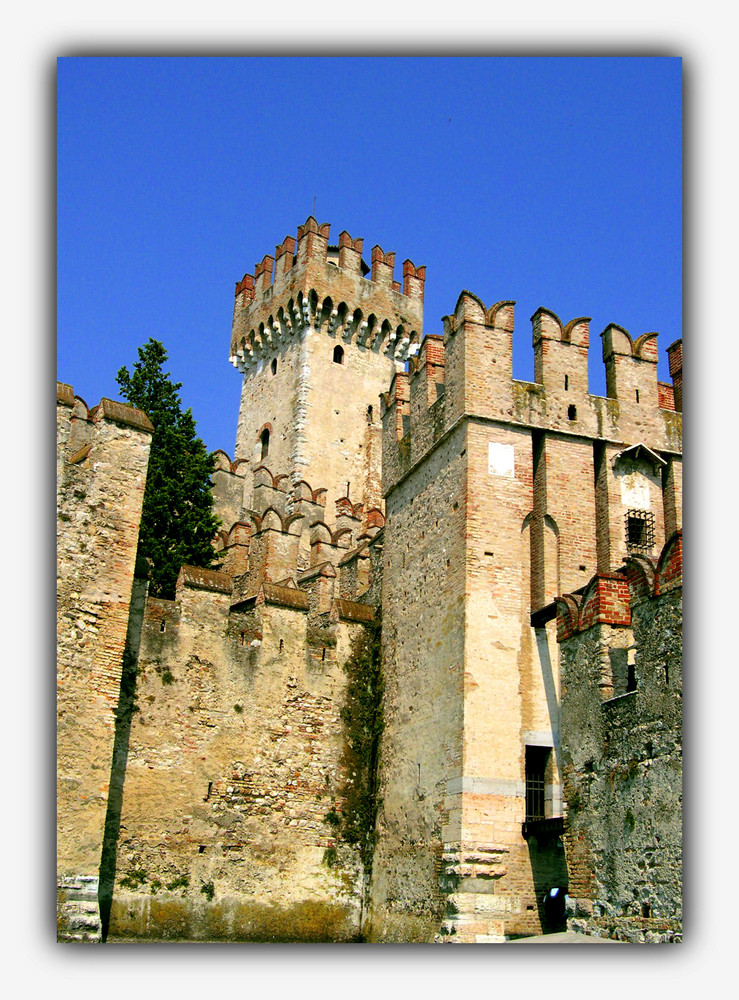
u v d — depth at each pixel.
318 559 47.44
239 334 71.44
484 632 27.31
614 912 20.45
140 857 28.03
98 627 24.70
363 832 31.92
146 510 39.72
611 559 29.59
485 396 29.48
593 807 21.84
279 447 63.84
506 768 26.31
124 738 28.77
